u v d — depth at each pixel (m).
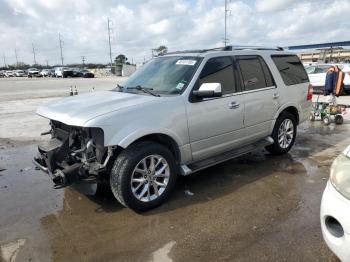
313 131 8.24
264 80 5.56
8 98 18.27
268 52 5.83
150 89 4.68
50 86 30.06
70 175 3.75
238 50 5.29
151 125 3.97
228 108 4.83
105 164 3.81
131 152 3.87
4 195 4.66
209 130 4.63
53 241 3.47
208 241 3.38
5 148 7.19
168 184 4.23
